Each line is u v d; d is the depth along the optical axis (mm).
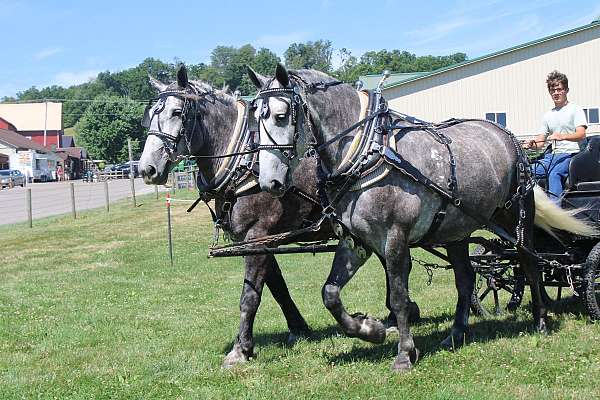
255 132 6051
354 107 5809
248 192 6383
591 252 7051
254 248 6281
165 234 19109
